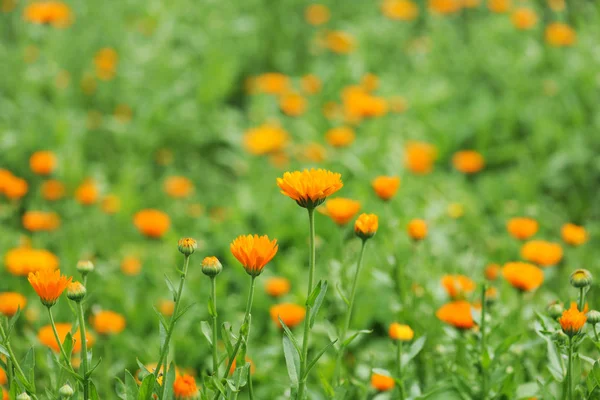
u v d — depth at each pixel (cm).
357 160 489
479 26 734
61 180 494
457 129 579
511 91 618
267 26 748
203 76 626
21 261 339
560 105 595
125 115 588
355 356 356
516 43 703
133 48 634
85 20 695
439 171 554
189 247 184
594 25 676
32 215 414
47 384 261
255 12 758
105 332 304
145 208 505
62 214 477
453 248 438
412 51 730
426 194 496
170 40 668
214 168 583
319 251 414
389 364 287
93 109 621
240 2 754
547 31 682
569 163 540
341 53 693
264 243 178
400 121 582
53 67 596
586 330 232
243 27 693
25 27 652
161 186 525
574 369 208
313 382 309
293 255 420
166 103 589
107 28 687
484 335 241
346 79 668
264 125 579
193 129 586
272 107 625
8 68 617
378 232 416
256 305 377
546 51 675
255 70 711
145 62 621
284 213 461
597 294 269
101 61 614
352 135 536
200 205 516
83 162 532
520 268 276
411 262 359
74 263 397
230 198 510
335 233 434
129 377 193
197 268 406
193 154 582
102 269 391
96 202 469
